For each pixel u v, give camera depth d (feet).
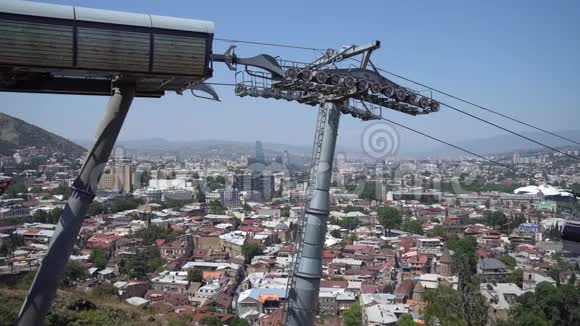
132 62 98.07
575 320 400.47
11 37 90.48
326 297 500.33
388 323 409.49
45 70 97.04
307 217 135.13
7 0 90.12
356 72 133.69
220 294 508.94
